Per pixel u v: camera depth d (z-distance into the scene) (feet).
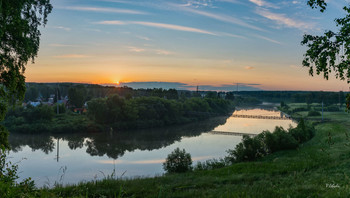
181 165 95.35
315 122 278.46
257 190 31.01
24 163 158.10
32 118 286.66
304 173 57.98
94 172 139.54
